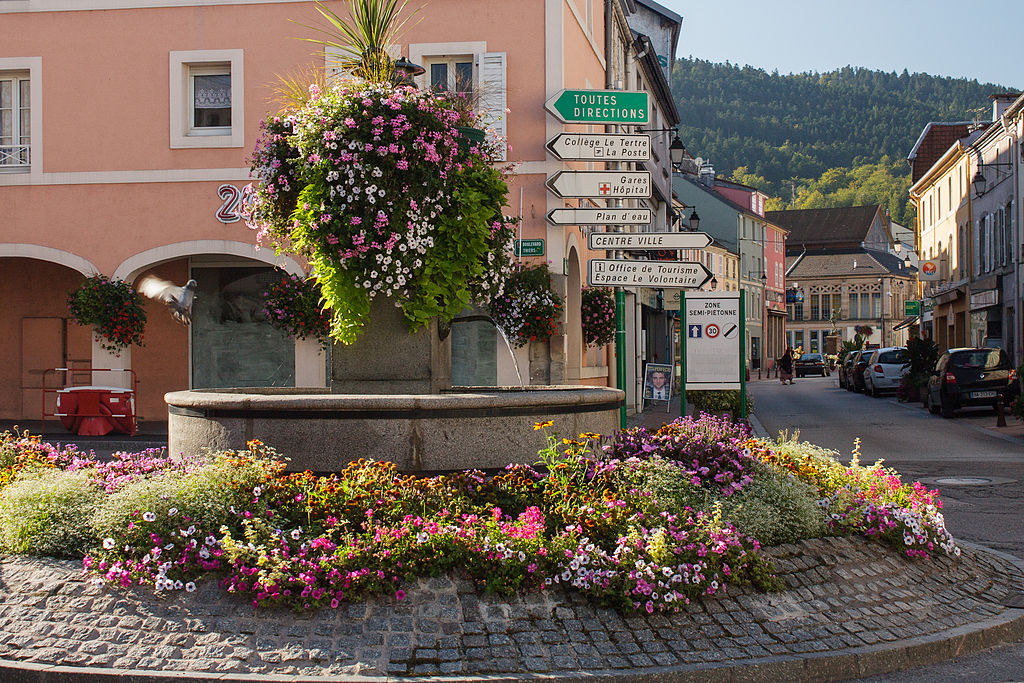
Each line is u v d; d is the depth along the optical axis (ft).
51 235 65.67
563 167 61.41
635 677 17.19
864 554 23.25
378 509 21.01
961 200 144.36
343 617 18.13
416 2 62.69
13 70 66.08
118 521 19.94
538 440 24.40
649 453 24.31
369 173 26.43
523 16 62.18
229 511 20.45
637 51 94.12
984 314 125.80
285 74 64.18
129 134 65.21
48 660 17.30
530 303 57.62
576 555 19.62
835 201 534.37
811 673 18.25
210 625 17.97
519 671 17.19
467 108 29.07
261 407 23.72
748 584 20.49
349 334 27.20
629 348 86.74
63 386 75.20
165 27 64.95
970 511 36.83
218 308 73.67
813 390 152.15
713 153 632.38
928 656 19.74
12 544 20.58
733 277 238.27
